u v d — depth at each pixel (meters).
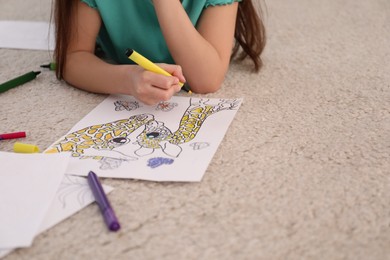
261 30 1.03
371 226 0.53
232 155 0.66
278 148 0.68
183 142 0.69
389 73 0.95
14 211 0.54
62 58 0.91
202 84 0.86
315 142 0.69
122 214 0.55
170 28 0.86
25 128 0.75
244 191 0.59
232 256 0.49
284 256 0.49
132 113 0.79
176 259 0.49
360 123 0.75
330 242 0.51
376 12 1.36
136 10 0.95
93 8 0.92
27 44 1.13
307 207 0.56
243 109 0.80
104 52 1.10
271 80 0.93
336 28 1.24
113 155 0.66
